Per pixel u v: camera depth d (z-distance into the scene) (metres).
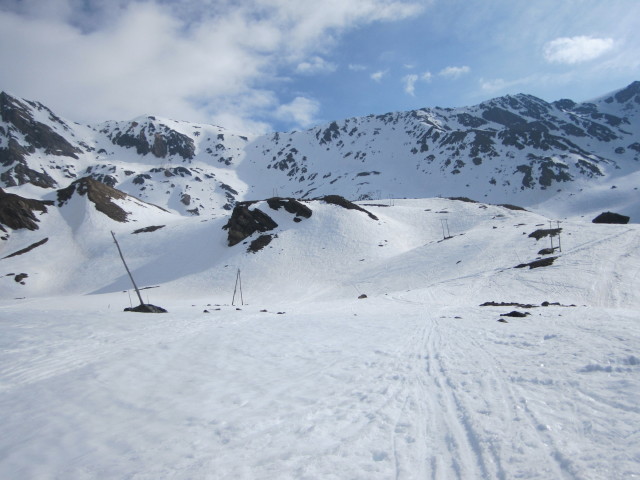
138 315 21.95
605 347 9.60
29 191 141.75
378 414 6.96
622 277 41.81
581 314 18.75
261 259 83.19
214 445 5.90
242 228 95.69
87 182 126.19
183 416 7.21
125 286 82.88
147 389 8.90
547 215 171.50
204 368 10.89
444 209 113.81
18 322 17.50
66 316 19.97
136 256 96.62
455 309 29.81
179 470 5.12
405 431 6.11
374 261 78.69
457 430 5.96
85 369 10.38
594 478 4.04
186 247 97.50
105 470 5.25
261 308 37.91
